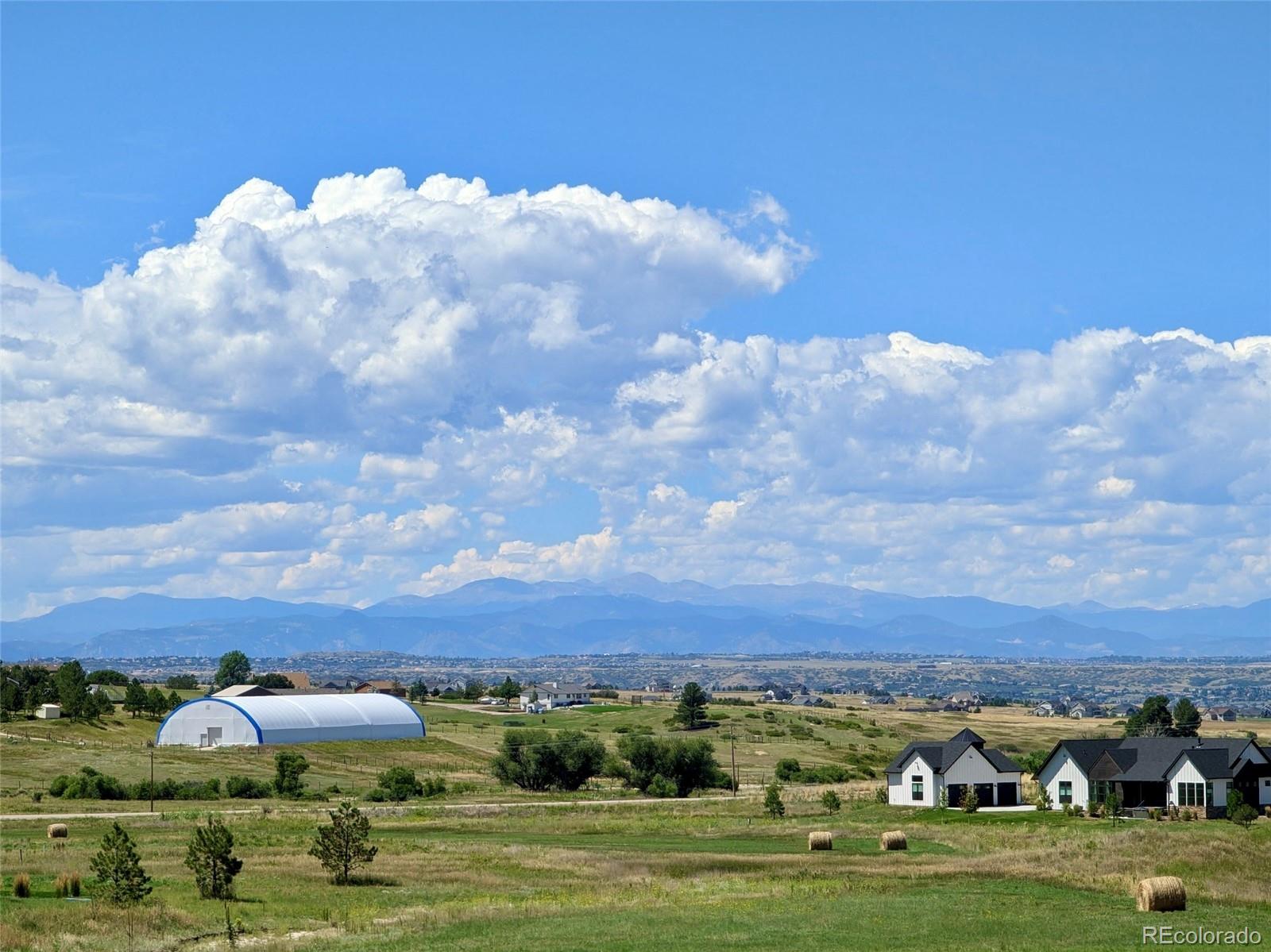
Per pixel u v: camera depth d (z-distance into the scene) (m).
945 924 54.56
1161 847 80.75
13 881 68.00
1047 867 74.31
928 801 130.12
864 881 69.69
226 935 54.97
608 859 83.19
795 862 80.69
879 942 50.38
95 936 53.06
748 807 131.25
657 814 125.44
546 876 75.62
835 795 131.00
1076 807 120.00
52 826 94.50
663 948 49.50
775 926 54.25
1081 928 53.56
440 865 80.12
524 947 50.12
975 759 131.25
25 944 50.94
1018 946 49.31
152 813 120.00
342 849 73.94
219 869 67.00
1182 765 117.38
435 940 52.50
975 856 84.38
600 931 53.72
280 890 69.56
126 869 62.12
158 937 54.16
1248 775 116.88
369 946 51.47
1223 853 78.38
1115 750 124.56
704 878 73.31
